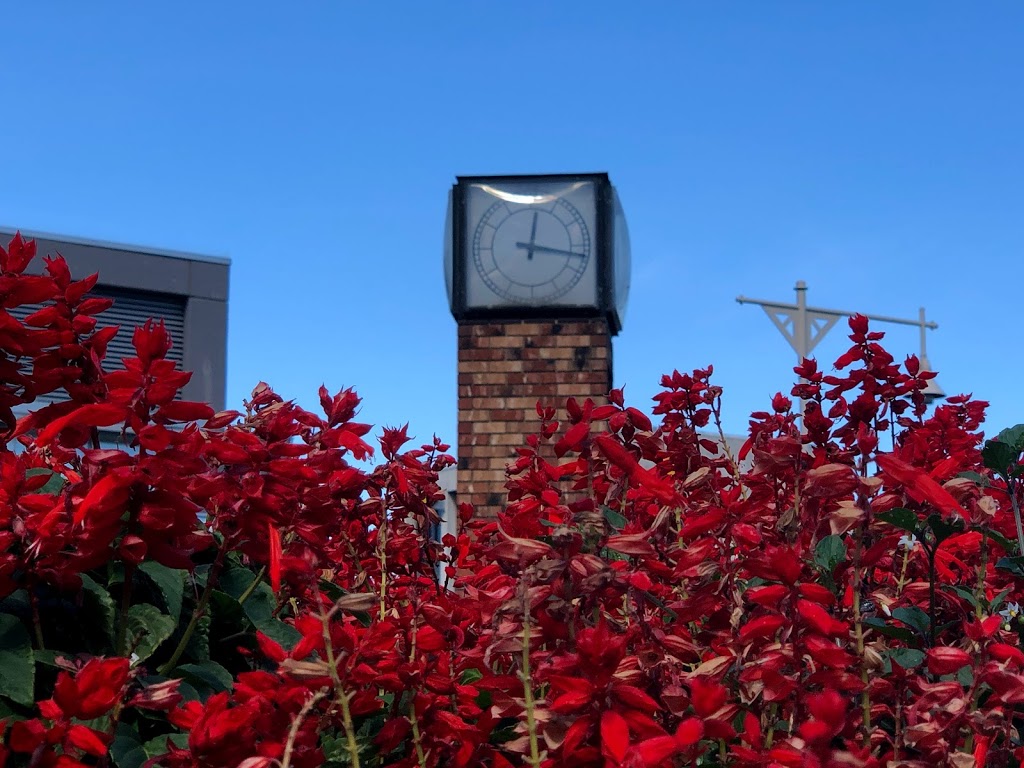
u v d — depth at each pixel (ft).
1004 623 7.29
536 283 25.00
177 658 6.44
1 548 5.42
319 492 6.50
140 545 5.50
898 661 5.79
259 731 4.84
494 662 6.45
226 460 6.00
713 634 5.43
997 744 5.58
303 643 4.95
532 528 6.82
